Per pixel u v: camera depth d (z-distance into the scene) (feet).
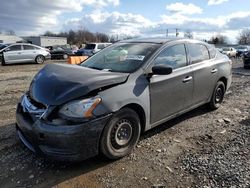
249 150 14.69
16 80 36.94
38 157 13.66
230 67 22.40
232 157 13.89
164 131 17.25
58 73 13.83
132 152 14.34
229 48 130.00
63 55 89.25
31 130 12.15
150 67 14.96
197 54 18.89
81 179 12.00
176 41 17.46
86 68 14.84
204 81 18.97
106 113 12.35
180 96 16.80
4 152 14.17
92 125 11.91
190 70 17.52
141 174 12.42
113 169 12.79
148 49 15.93
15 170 12.59
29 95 13.58
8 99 25.22
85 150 11.94
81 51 78.18
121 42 18.17
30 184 11.63
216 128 17.97
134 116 13.75
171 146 15.20
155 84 14.84
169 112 16.25
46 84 12.94
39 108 12.28
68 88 12.23
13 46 66.03
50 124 11.70
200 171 12.61
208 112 21.18
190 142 15.78
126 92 13.32
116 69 14.98
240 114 21.02
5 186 11.48
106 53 17.15
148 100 14.51
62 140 11.52
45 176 12.17
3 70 51.08
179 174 12.42
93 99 12.12
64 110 11.75
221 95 21.89
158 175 12.35
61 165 13.03
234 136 16.63
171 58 16.51
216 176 12.18
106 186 11.55
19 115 13.52
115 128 13.00
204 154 14.25
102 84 12.61
